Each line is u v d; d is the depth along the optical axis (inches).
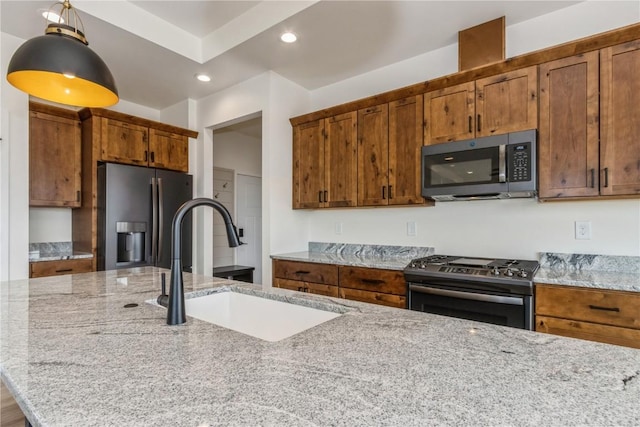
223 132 205.0
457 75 94.5
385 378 26.7
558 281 71.2
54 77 67.7
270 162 127.4
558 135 80.0
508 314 76.1
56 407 23.0
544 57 81.7
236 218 213.3
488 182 88.2
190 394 24.5
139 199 132.6
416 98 103.6
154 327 39.4
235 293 64.7
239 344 34.0
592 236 86.1
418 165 102.4
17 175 104.5
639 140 70.8
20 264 104.7
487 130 89.8
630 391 24.7
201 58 120.0
